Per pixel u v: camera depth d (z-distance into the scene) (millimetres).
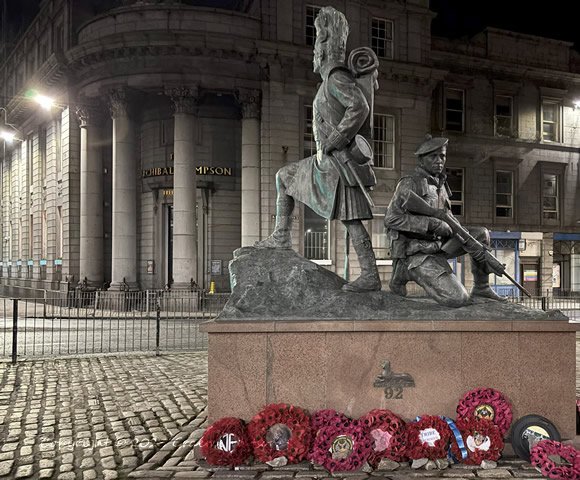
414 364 5762
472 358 5770
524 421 5480
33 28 33250
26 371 10742
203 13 23391
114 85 24078
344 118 6223
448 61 29609
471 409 5531
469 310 5941
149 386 9305
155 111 26312
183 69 23453
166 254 26359
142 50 23328
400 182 6496
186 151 23656
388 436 5285
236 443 5301
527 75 31484
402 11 27109
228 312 5902
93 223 26500
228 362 5691
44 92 29125
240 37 23484
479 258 6434
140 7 23344
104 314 21484
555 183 32719
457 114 30484
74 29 26594
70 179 27172
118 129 24469
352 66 6504
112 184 26719
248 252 6699
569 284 33156
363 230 6492
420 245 6324
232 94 24766
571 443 5566
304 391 5691
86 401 8227
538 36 31750
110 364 11555
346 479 5020
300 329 5691
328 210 6430
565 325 5785
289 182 6922
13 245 40281
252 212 24344
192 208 23734
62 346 14312
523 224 31531
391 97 26766
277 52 24031
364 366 5738
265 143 24375
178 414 7438
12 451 5934
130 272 24547
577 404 6039
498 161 31000
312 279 6230
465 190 30359
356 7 25969
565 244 33094
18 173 39156
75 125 27172
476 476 5070
